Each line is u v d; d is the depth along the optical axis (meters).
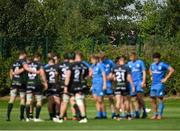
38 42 72.81
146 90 67.94
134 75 40.34
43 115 45.72
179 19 116.88
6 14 94.06
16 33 94.19
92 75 39.88
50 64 38.84
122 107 38.75
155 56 39.16
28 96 38.00
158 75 38.97
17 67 38.41
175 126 32.50
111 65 40.69
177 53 71.38
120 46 72.06
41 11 100.44
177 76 70.25
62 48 75.12
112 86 40.06
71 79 35.75
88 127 32.09
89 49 72.19
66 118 38.50
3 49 71.50
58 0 124.25
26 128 31.91
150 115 43.94
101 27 147.25
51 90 38.53
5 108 57.31
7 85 69.81
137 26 154.25
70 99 36.50
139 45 71.69
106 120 37.31
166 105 60.75
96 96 39.72
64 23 121.56
